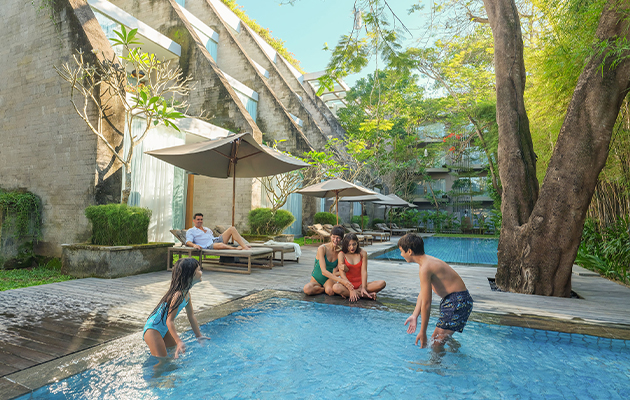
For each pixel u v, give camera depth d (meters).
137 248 5.61
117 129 6.68
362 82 24.20
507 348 2.58
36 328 2.79
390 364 2.28
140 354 2.30
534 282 4.71
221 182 11.93
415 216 26.61
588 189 4.52
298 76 26.70
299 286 4.82
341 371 2.16
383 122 17.28
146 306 3.57
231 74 16.88
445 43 8.02
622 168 6.52
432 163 27.84
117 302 3.73
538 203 4.81
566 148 4.63
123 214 5.58
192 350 2.42
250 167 7.18
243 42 20.55
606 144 4.42
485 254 11.66
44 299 3.83
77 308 3.46
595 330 2.97
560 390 1.95
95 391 1.78
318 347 2.55
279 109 15.85
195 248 6.07
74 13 6.55
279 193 13.61
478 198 27.41
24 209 6.73
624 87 4.34
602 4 4.68
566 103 6.90
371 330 2.94
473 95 16.25
